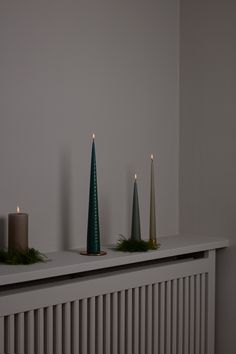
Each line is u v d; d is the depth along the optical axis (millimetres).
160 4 1653
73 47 1401
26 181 1301
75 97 1408
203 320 1589
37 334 1164
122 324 1352
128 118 1557
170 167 1698
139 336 1412
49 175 1352
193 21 1679
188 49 1692
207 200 1657
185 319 1539
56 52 1360
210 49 1637
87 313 1284
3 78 1245
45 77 1336
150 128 1627
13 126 1269
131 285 1367
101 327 1301
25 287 1189
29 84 1300
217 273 1646
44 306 1169
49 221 1357
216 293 1648
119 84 1528
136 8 1575
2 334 1096
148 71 1616
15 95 1271
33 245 1324
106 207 1502
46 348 1186
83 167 1433
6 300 1097
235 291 1599
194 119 1685
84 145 1434
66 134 1389
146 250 1389
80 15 1418
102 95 1480
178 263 1508
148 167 1623
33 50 1308
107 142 1497
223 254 1630
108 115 1498
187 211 1708
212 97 1635
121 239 1529
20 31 1277
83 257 1289
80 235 1433
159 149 1659
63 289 1206
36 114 1317
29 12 1296
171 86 1696
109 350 1320
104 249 1415
